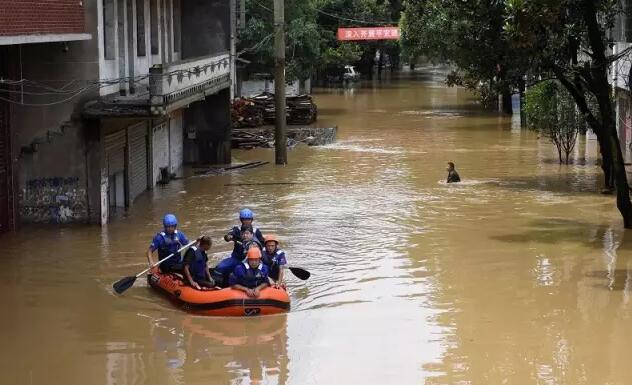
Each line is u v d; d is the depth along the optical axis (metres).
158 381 11.80
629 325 13.93
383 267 17.77
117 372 12.15
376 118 51.59
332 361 12.54
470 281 16.59
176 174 31.52
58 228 21.52
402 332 13.75
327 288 16.30
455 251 18.98
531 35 19.39
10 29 16.55
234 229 16.11
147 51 27.59
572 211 23.23
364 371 12.14
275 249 15.65
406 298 15.58
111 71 22.56
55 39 18.61
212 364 12.46
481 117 51.69
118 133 23.61
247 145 38.91
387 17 72.94
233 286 14.83
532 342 13.23
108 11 22.73
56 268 17.77
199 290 15.04
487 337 13.45
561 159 32.81
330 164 33.34
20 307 15.19
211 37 33.34
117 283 15.71
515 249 19.03
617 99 34.06
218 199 25.97
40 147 21.44
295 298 15.71
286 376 11.98
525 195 25.70
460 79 25.42
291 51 50.97
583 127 31.84
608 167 25.67
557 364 12.31
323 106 60.00
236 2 45.03
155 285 16.22
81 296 15.89
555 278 16.70
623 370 12.05
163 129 30.05
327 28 66.06
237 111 44.22
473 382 11.73
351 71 89.69
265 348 13.12
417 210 23.70
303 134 41.88
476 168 31.64
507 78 23.30
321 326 14.12
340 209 24.05
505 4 20.95
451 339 13.40
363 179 29.50
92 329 14.04
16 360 12.62
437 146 38.31
